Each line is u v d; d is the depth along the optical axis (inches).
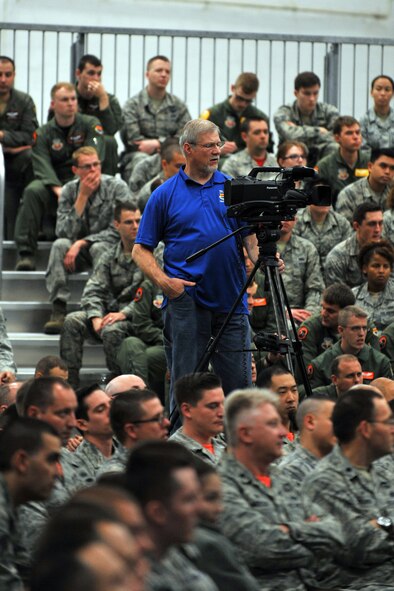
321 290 864.3
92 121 1003.3
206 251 597.6
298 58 1175.0
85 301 853.2
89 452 525.3
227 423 443.8
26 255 946.7
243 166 989.2
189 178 630.5
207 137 623.8
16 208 1018.1
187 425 517.7
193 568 337.7
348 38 1184.2
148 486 331.3
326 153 1068.5
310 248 871.7
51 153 989.8
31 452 387.5
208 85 1246.3
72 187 929.5
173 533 331.9
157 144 1062.4
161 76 1077.1
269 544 422.9
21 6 1280.8
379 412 466.3
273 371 600.4
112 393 596.7
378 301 829.8
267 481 447.8
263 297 808.9
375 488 468.8
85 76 1045.2
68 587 219.9
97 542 227.0
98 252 895.7
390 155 942.4
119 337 826.2
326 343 772.6
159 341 816.3
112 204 925.8
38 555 231.5
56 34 1210.0
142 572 235.9
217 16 1323.8
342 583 455.8
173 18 1314.0
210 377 519.5
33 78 1209.4
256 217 589.9
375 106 1106.7
